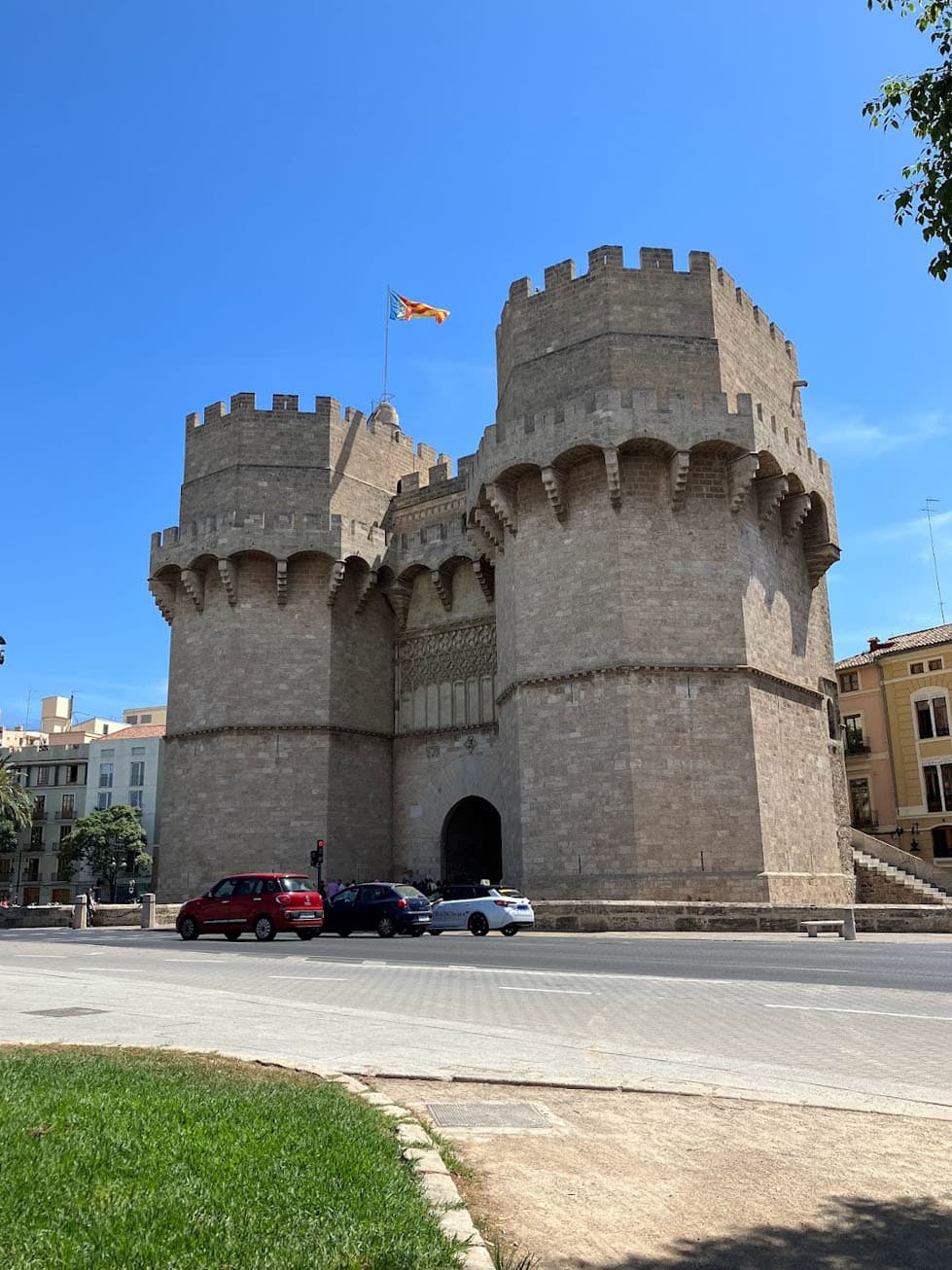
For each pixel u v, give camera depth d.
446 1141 7.64
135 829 83.50
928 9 11.34
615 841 36.72
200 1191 6.05
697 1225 6.21
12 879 93.44
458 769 48.59
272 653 48.31
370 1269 5.07
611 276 40.78
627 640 37.94
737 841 36.72
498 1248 5.70
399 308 59.31
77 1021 13.48
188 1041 11.88
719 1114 8.59
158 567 50.88
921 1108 8.78
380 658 51.38
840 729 46.69
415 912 33.22
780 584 42.47
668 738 37.34
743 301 43.69
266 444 50.62
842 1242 5.98
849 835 45.50
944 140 11.05
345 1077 9.57
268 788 46.97
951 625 61.50
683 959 21.91
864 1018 13.46
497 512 42.03
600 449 38.59
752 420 38.75
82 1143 6.95
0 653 31.64
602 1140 7.85
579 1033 12.59
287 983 18.30
